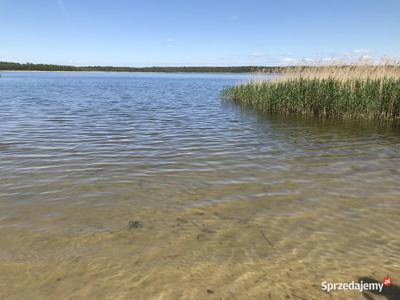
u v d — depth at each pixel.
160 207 5.73
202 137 11.73
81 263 4.11
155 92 36.62
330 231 4.97
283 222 5.24
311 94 18.05
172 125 14.28
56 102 23.14
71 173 7.46
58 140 10.78
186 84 58.16
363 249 4.50
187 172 7.64
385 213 5.57
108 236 4.75
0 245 4.46
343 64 18.39
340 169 8.02
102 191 6.41
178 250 4.43
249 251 4.43
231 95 27.28
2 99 24.25
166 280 3.82
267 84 21.81
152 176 7.33
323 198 6.20
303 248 4.51
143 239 4.68
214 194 6.33
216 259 4.24
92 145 10.20
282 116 17.70
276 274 3.96
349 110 16.83
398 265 4.15
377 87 16.52
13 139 10.76
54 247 4.45
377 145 10.70
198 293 3.62
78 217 5.31
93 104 22.59
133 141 10.88
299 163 8.50
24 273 3.89
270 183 6.97
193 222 5.21
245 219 5.33
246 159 8.83
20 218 5.24
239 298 3.55
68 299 3.49
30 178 7.07
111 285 3.72
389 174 7.64
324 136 12.17
